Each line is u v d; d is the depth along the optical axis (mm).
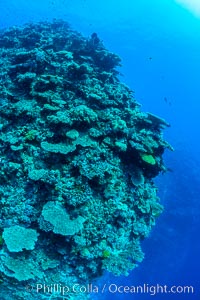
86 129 9164
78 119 8852
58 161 8602
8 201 8242
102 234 8578
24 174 8500
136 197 9852
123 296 22578
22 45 14516
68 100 10320
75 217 7742
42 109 9414
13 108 9547
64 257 8016
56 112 9250
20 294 7945
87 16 52156
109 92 11195
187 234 28812
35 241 7617
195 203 30781
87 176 8102
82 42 14172
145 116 10953
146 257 26312
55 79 10266
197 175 34375
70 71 11305
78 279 8477
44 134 8930
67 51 12508
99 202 8609
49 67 11250
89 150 8594
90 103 10320
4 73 11359
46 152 8617
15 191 8375
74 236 7605
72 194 7902
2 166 8703
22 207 8109
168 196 30250
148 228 10828
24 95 10398
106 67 13711
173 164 33906
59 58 12086
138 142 9758
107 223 8859
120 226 9266
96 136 9016
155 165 10375
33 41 14469
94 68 12734
